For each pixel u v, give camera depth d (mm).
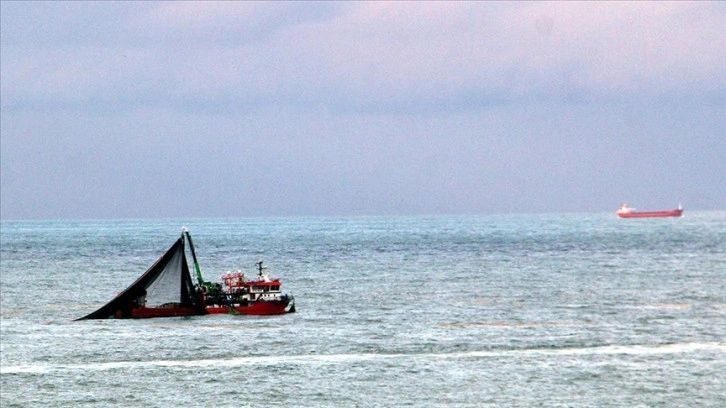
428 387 184625
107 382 190750
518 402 174125
